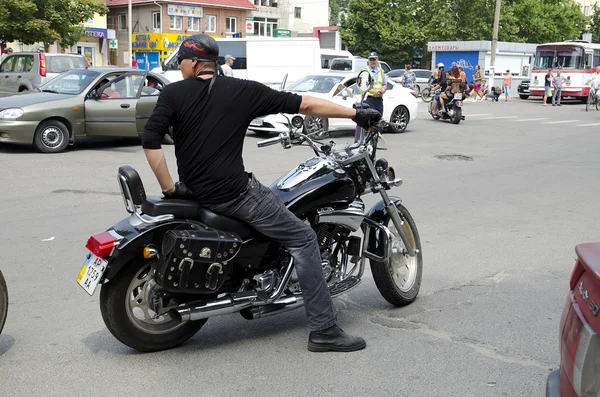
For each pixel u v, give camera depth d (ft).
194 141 12.74
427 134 56.90
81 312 16.11
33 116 40.32
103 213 26.27
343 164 14.92
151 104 44.29
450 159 42.52
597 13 221.87
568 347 8.13
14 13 90.33
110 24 187.73
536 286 18.39
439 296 17.52
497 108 92.84
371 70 49.93
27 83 63.46
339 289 14.87
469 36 179.22
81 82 43.24
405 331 15.17
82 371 13.06
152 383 12.60
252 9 192.24
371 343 14.49
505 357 13.84
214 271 12.89
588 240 23.36
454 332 15.12
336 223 14.64
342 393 12.26
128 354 13.85
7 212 26.27
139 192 13.02
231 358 13.73
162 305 13.30
